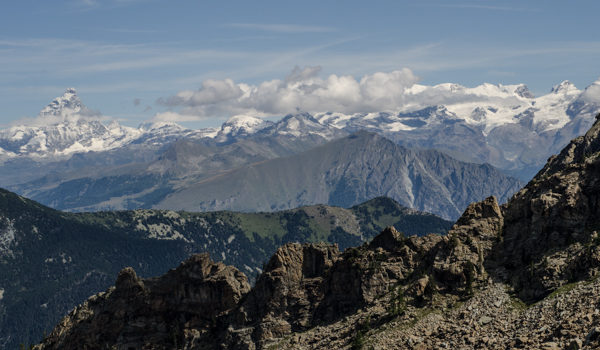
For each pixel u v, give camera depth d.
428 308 165.62
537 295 149.00
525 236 172.50
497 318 146.50
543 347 117.06
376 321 173.62
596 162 170.38
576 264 147.12
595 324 117.94
